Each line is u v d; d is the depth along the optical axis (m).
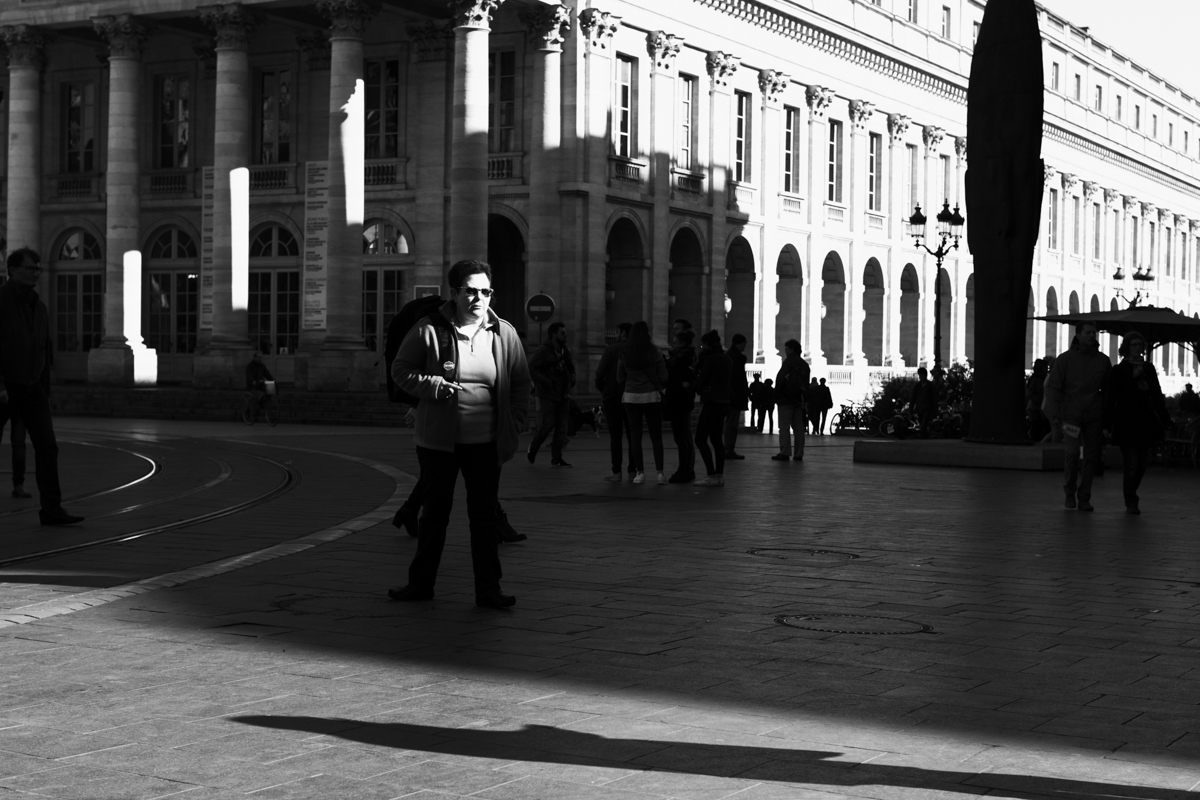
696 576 12.67
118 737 7.09
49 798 6.12
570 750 6.91
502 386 10.92
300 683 8.28
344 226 46.12
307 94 51.62
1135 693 8.33
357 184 46.31
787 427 30.86
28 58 52.72
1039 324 82.56
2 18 52.56
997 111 29.83
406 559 13.30
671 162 51.50
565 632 9.91
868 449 30.58
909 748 7.02
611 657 9.09
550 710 7.69
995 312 30.03
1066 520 18.69
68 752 6.82
